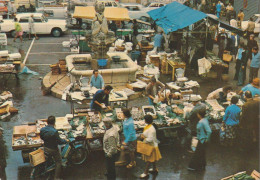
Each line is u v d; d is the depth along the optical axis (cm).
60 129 851
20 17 2183
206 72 1424
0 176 773
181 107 985
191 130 860
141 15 2605
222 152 880
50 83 1345
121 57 1484
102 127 855
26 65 1620
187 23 1445
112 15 1741
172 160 852
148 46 1741
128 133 775
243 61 1362
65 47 1983
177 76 1216
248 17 2367
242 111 852
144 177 774
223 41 1542
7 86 1357
